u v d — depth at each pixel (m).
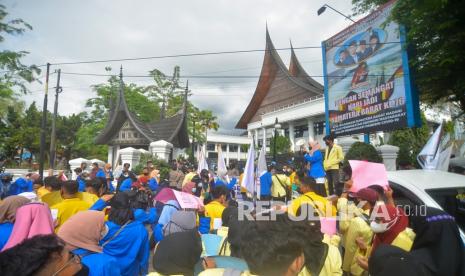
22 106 23.50
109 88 40.44
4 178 11.73
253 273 1.91
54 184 6.16
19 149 42.12
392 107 11.77
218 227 5.15
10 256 1.90
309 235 2.49
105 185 7.50
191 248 2.64
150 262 5.71
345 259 3.70
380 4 12.77
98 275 2.98
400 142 16.44
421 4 7.99
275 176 9.90
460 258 2.17
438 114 22.39
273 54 56.06
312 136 50.88
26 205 3.39
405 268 2.17
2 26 19.94
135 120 25.20
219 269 2.14
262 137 65.31
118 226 3.51
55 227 4.70
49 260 1.98
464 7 7.74
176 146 26.92
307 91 52.81
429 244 2.24
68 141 51.81
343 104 14.35
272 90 60.62
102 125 38.72
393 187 4.45
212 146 76.19
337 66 14.80
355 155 8.63
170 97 46.41
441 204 4.04
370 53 13.01
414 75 10.84
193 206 4.70
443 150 6.10
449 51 8.30
